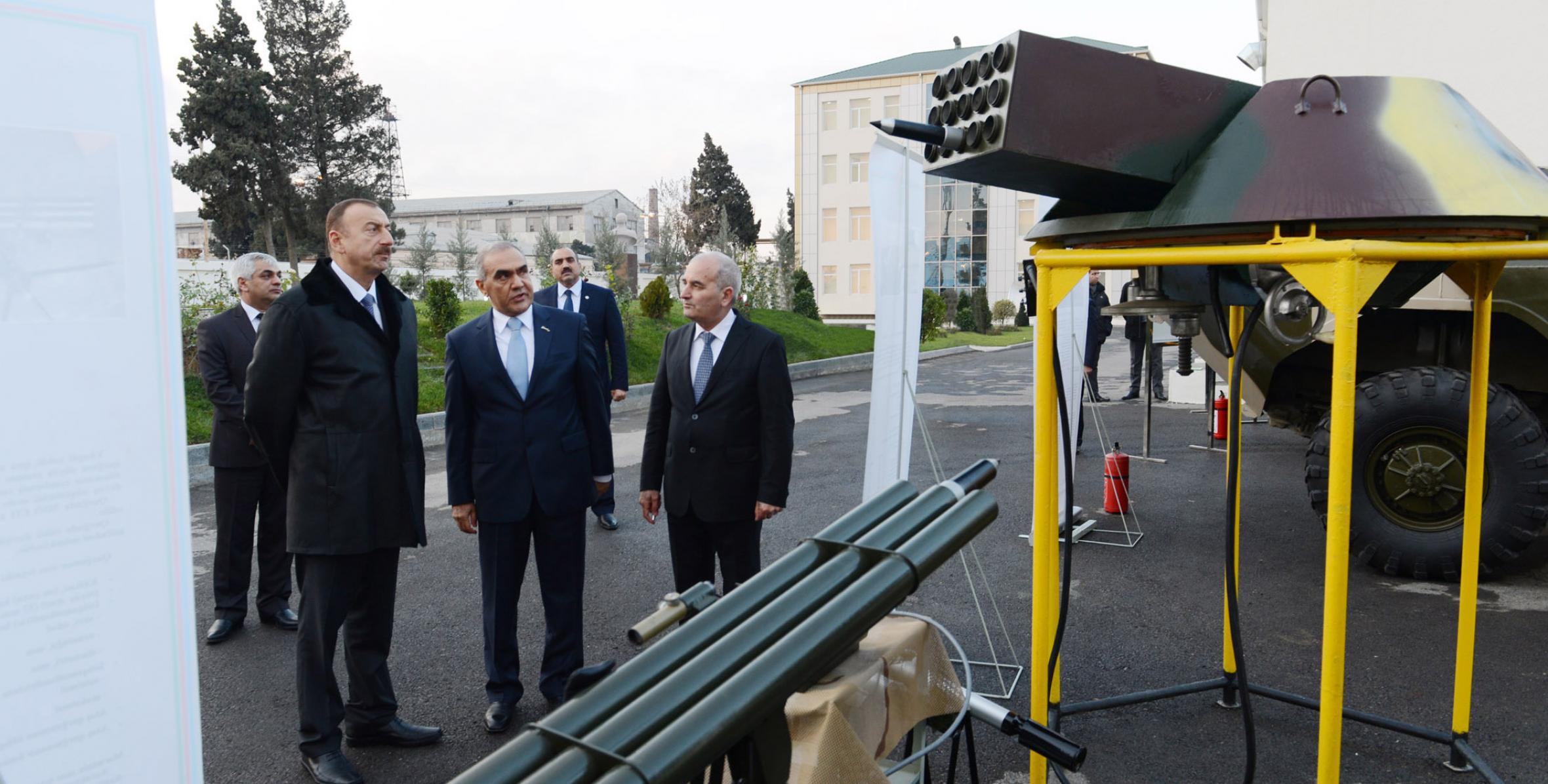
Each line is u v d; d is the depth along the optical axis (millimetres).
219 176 35781
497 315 3324
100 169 730
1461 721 2752
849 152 48562
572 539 3377
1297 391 6137
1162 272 2369
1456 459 4469
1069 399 5004
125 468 748
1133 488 6859
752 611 970
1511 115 7133
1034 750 1434
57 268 708
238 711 3451
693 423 3275
